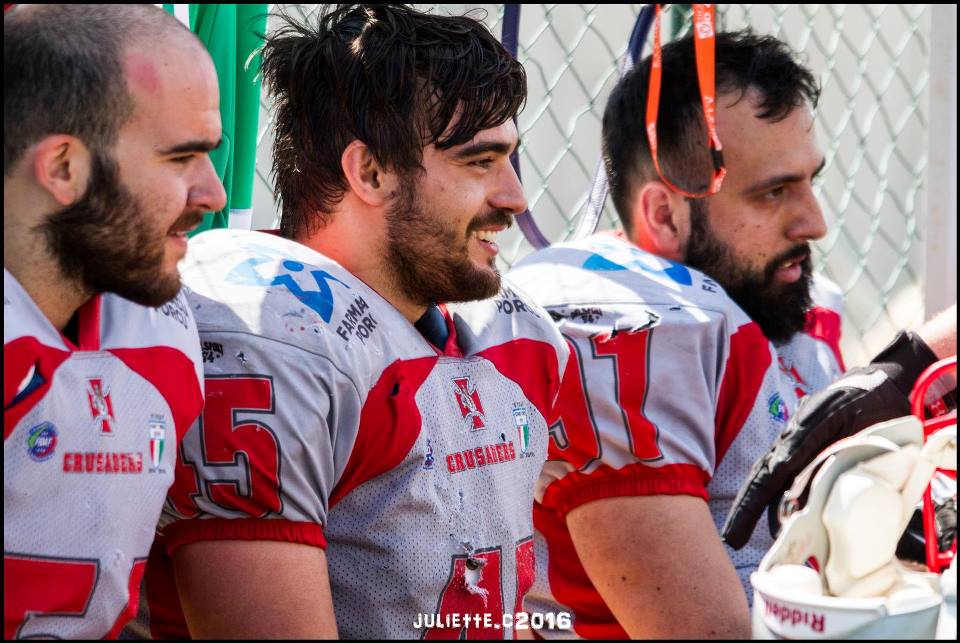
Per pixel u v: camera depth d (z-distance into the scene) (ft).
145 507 14.15
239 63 20.38
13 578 13.07
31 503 13.14
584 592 19.85
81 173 13.10
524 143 28.99
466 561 16.35
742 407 19.95
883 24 38.52
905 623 13.29
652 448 18.49
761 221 21.63
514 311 18.39
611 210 29.73
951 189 30.89
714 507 20.04
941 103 30.83
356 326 15.90
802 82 21.83
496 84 16.84
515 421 17.51
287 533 14.89
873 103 38.55
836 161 34.99
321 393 15.20
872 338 37.22
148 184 13.38
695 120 21.47
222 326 15.35
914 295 35.65
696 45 20.70
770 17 36.22
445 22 17.13
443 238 16.89
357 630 15.97
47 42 12.92
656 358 19.11
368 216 16.99
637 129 22.06
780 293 22.02
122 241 13.35
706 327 19.53
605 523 18.53
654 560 18.22
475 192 16.90
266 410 14.92
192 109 13.57
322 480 15.25
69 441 13.37
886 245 38.81
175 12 18.72
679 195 21.75
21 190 13.05
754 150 21.31
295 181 17.49
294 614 14.64
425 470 16.10
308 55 17.11
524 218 24.31
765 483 16.40
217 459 14.82
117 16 13.26
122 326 14.32
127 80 13.11
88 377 13.69
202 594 14.80
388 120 16.57
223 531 14.80
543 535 20.27
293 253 16.53
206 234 16.98
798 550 14.43
